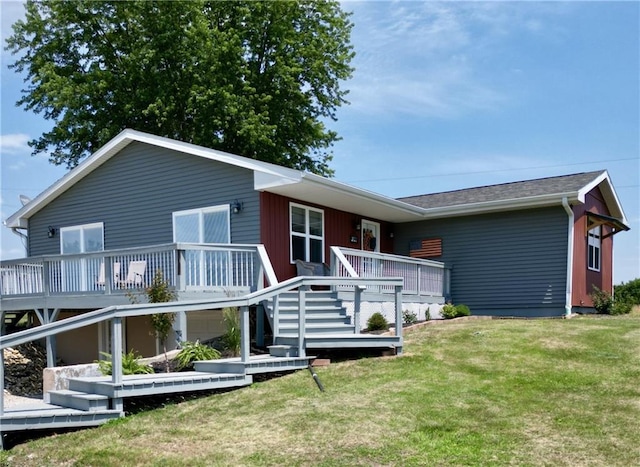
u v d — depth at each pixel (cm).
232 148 2447
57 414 660
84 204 1698
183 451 586
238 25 2519
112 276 1278
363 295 1295
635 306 2047
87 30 2489
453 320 1410
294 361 889
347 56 2658
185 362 936
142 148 1574
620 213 2011
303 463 545
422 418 655
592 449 564
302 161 2695
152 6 2355
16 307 1451
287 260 1396
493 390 756
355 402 714
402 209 1623
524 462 537
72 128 2478
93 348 1512
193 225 1452
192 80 2369
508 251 1684
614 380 791
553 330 1138
